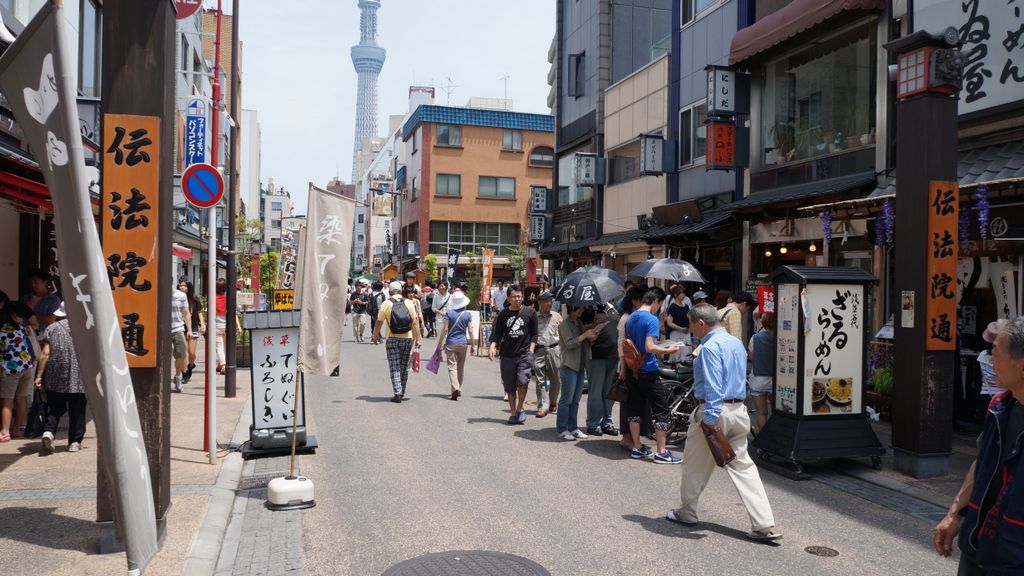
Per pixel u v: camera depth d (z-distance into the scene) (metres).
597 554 5.41
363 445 9.09
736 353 5.81
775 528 5.67
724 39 18.06
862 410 8.00
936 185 7.61
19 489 6.57
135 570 4.21
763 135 16.12
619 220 23.95
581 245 25.31
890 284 11.98
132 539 4.21
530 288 17.45
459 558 5.30
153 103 5.17
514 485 7.29
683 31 19.98
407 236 55.56
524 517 6.28
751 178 16.28
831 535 5.90
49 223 13.42
